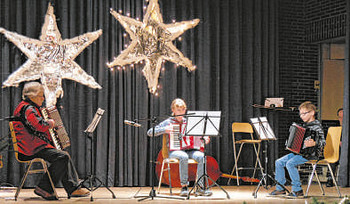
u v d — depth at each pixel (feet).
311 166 28.09
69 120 24.04
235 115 26.71
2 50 23.20
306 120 20.06
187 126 18.75
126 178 24.71
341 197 19.94
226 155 26.32
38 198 18.93
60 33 24.07
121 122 24.73
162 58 25.52
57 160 18.28
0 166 21.40
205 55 26.30
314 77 28.71
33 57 23.43
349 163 25.14
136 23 25.12
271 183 26.45
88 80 24.29
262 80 27.32
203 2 26.43
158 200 18.38
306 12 28.63
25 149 18.22
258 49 27.27
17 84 23.15
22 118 18.12
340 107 29.25
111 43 24.86
